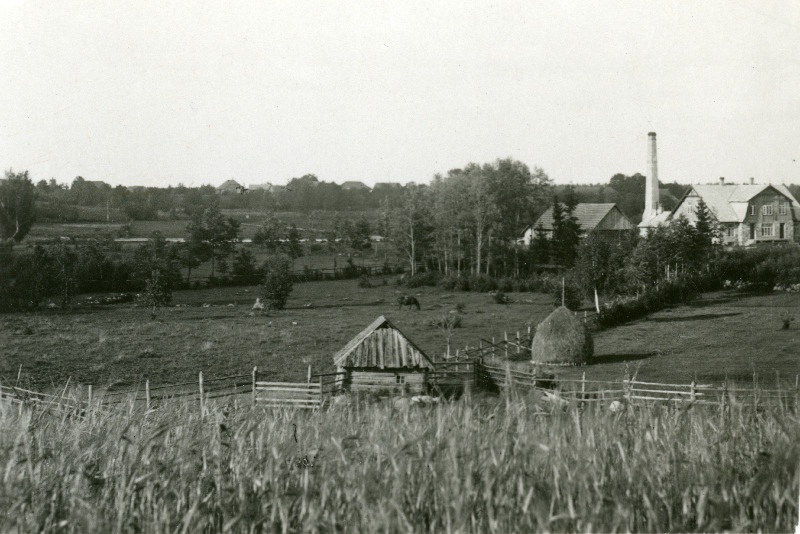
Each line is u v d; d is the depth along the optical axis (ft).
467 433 22.34
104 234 355.77
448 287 268.00
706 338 134.62
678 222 211.00
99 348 134.82
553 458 20.89
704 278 204.33
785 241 281.95
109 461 24.71
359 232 376.68
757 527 20.21
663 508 21.39
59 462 23.77
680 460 22.81
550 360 115.44
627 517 19.13
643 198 525.75
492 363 109.29
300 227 487.61
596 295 185.68
